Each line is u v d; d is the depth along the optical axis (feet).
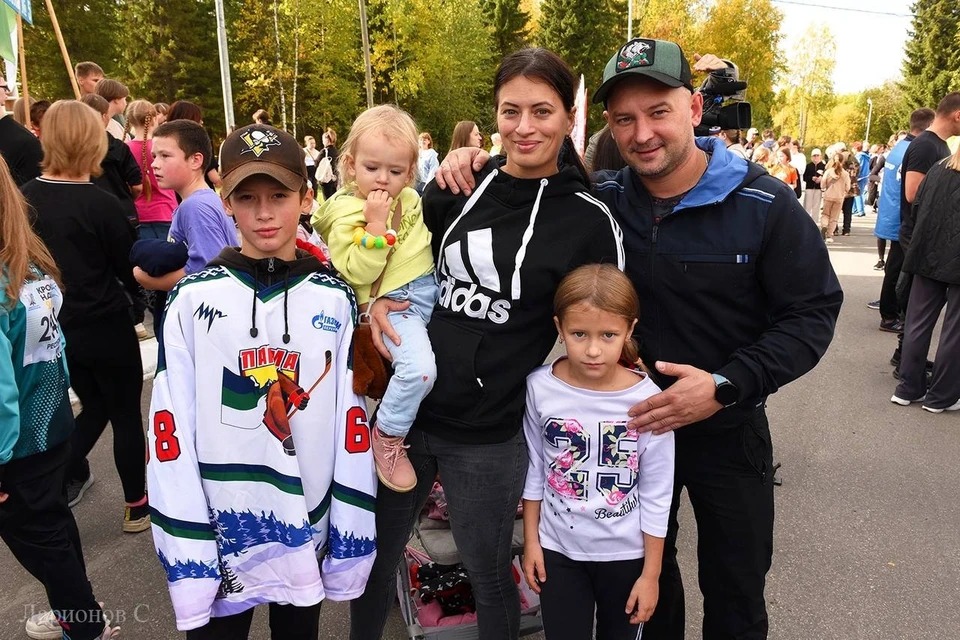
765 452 6.26
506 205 5.94
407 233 6.15
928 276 15.16
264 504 5.50
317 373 5.55
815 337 5.67
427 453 6.19
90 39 96.43
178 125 9.90
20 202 6.37
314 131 116.26
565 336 5.83
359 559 5.76
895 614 8.64
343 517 5.67
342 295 5.71
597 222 5.92
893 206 21.44
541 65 5.49
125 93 20.04
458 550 6.50
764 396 6.01
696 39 128.16
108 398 9.95
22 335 6.40
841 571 9.61
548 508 6.32
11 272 6.15
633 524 6.13
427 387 5.82
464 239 5.91
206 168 10.27
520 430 6.27
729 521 6.29
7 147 13.01
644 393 5.93
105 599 8.86
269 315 5.41
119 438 10.05
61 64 92.99
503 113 5.72
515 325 5.90
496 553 6.37
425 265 6.19
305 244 6.17
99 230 9.23
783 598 8.97
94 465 12.69
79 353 9.29
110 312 9.52
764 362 5.60
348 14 110.93
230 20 111.55
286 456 5.45
